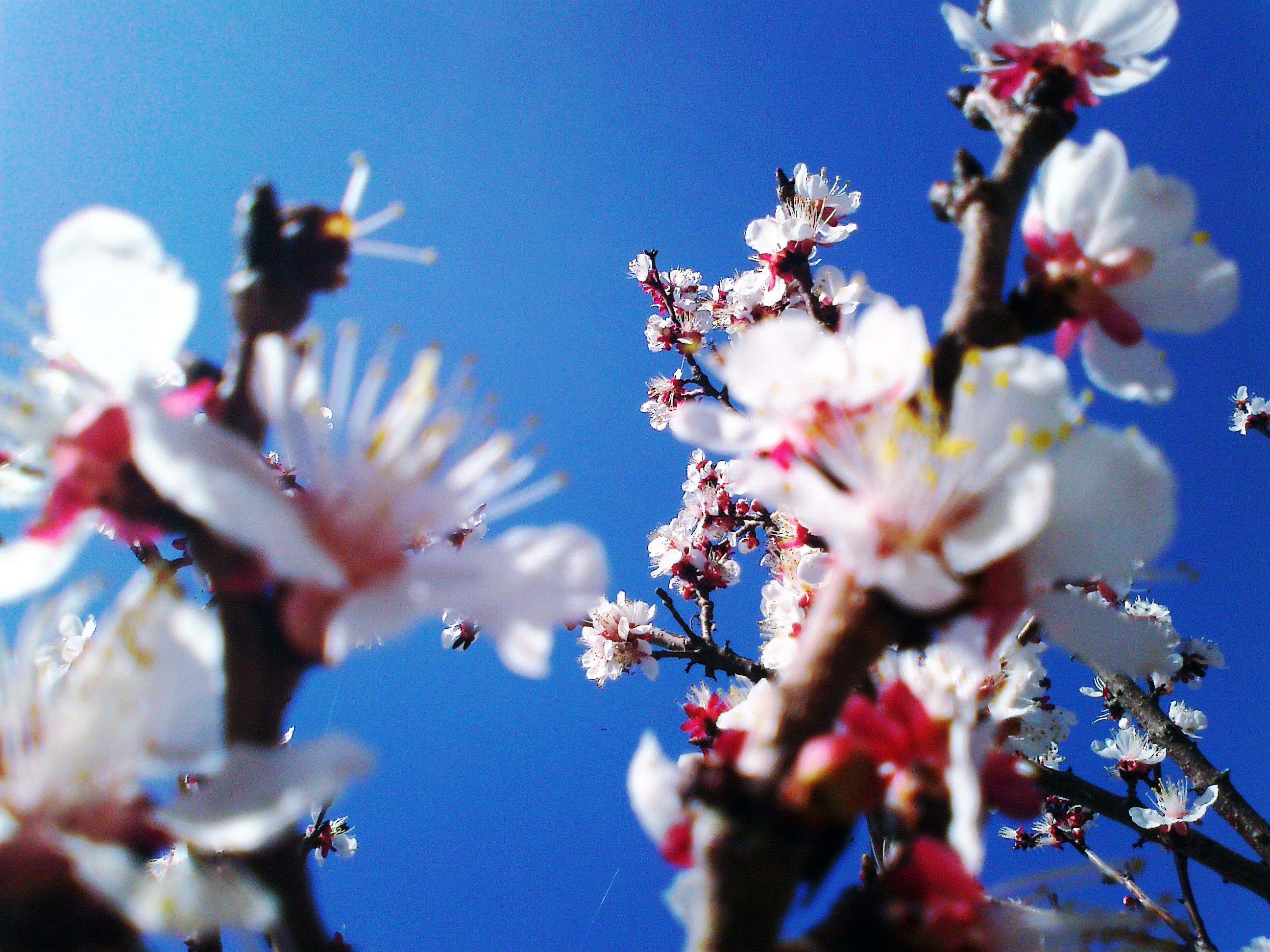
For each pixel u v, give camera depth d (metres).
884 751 0.10
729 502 0.43
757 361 0.11
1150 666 0.11
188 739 0.09
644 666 0.38
